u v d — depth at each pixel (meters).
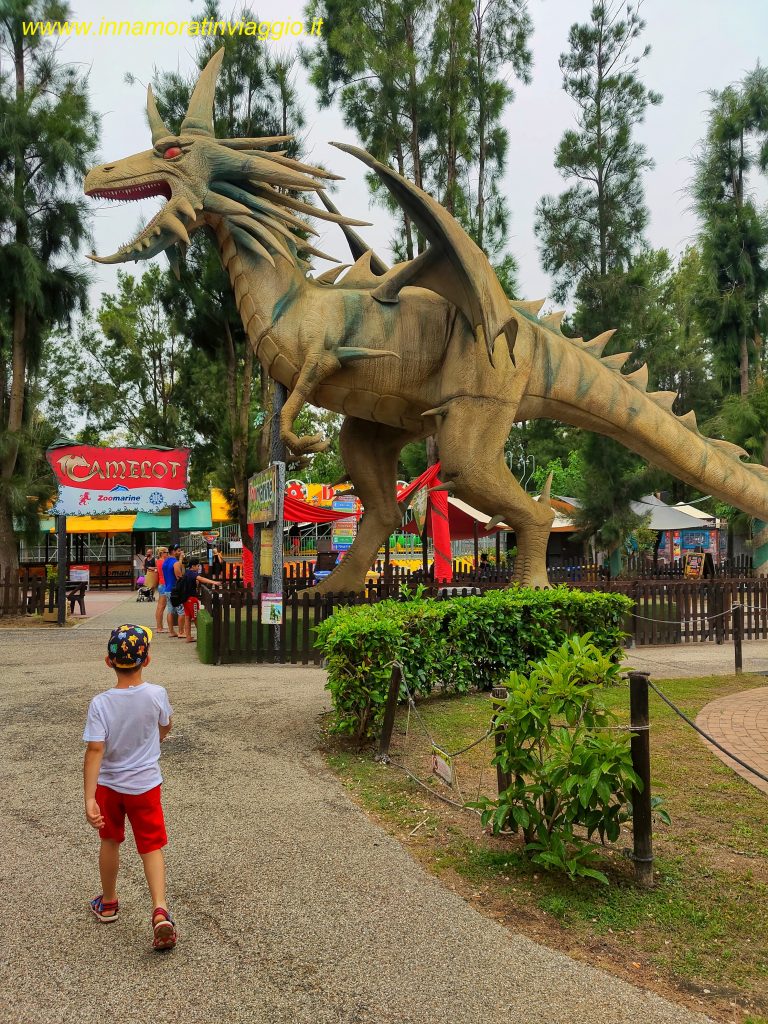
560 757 3.80
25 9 17.62
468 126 18.28
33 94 17.42
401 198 8.77
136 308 31.36
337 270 10.82
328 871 3.89
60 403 34.06
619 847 4.13
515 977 2.95
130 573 33.94
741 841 4.27
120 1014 2.71
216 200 9.68
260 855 4.08
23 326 17.77
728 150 21.31
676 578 20.22
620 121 19.95
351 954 3.11
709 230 21.09
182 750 6.04
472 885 3.74
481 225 18.59
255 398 23.55
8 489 16.92
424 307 10.19
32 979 2.92
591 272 19.78
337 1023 2.66
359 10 17.14
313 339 9.64
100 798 3.28
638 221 19.95
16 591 17.02
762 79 21.14
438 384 10.22
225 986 2.88
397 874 3.86
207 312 17.59
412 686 6.99
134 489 14.47
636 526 19.52
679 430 11.49
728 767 5.58
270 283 9.88
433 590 14.02
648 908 3.51
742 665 10.43
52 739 6.32
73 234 17.72
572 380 10.77
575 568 19.94
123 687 3.36
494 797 4.91
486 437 10.01
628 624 12.55
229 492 18.12
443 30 16.94
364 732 6.16
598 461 19.55
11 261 16.52
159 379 31.75
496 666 8.33
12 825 4.50
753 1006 2.78
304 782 5.28
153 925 3.12
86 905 3.51
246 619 10.37
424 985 2.89
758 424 19.28
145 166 9.67
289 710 7.34
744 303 20.59
